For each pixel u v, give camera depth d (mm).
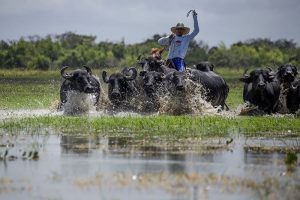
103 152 33125
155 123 42469
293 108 53188
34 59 145875
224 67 170125
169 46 53406
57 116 47438
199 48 172125
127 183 26875
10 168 29531
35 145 34906
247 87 53469
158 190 25969
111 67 132250
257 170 29312
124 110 52094
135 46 159375
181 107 50281
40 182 27125
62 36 167875
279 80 53906
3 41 151250
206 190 25984
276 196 25172
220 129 40719
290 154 30922
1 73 136125
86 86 50844
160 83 51062
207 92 52500
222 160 31359
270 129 41469
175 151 33438
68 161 30969
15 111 53219
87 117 46469
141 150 33656
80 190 25969
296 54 187375
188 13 52938
